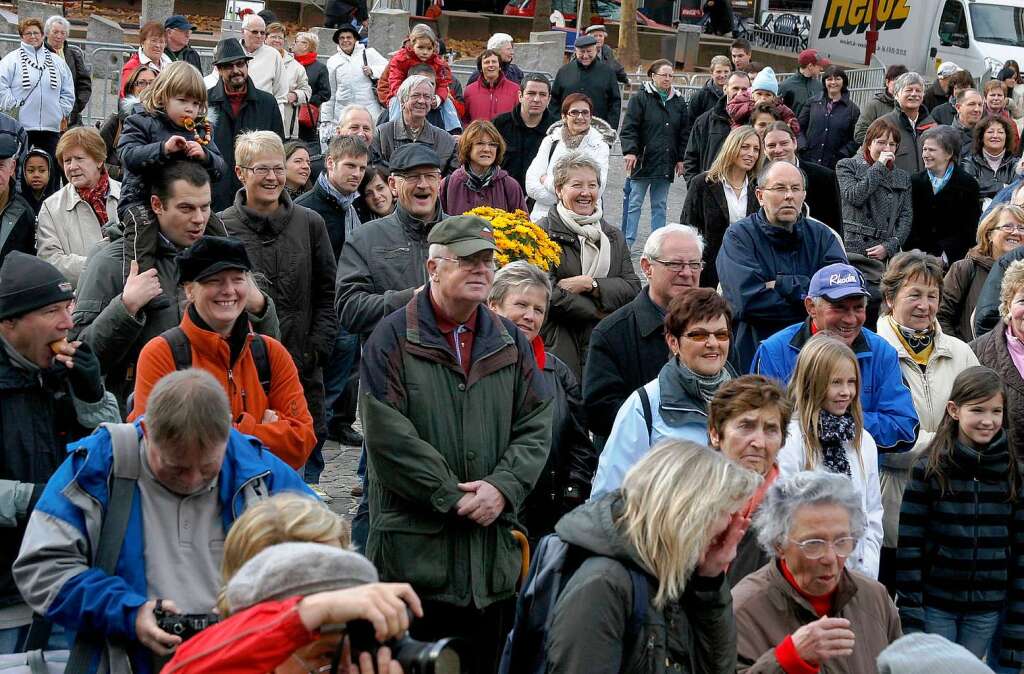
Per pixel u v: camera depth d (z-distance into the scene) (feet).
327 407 59.93
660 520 23.85
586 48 104.17
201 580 27.04
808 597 28.81
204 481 27.17
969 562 39.32
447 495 32.99
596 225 50.26
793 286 48.24
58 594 25.86
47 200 57.57
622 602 24.06
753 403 33.30
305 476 51.83
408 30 155.63
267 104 72.18
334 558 19.60
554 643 24.12
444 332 34.71
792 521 28.32
